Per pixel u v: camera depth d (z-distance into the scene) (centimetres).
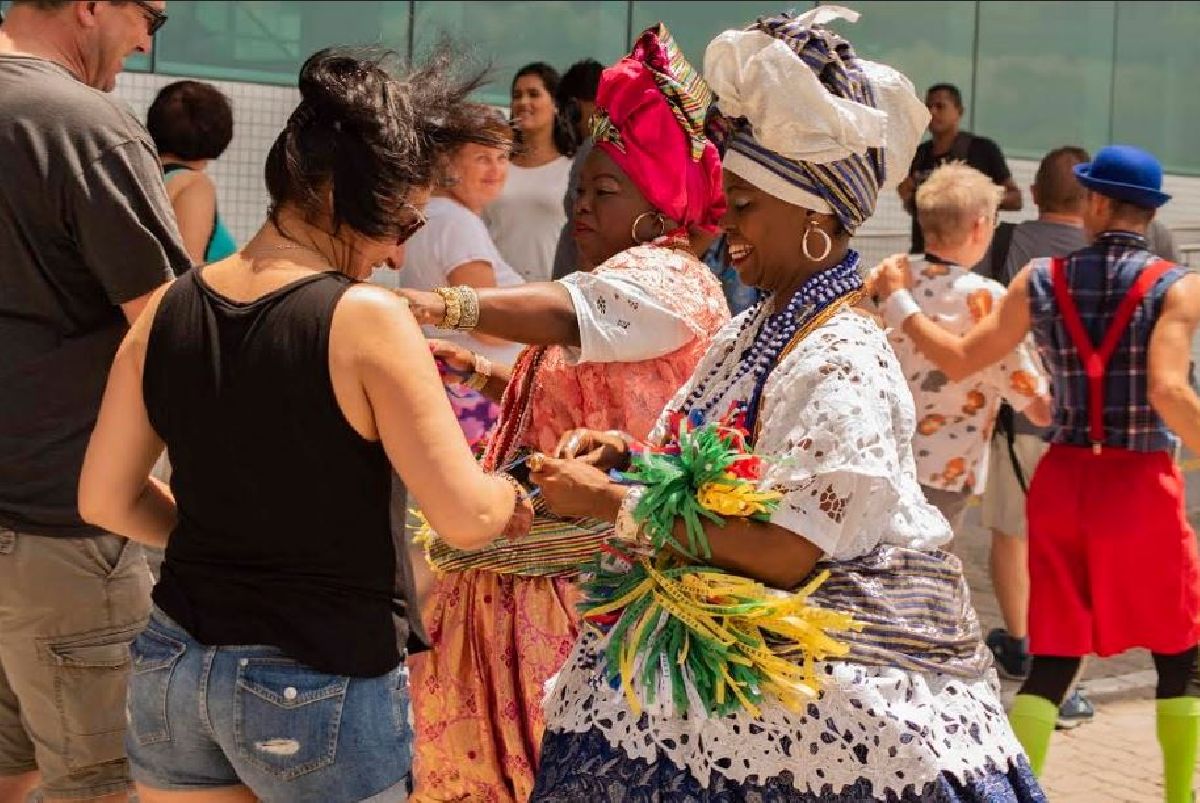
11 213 324
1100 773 509
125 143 329
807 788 248
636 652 256
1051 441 451
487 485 245
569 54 1084
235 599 243
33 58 328
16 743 361
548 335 302
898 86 265
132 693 253
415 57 285
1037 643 444
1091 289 439
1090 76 1298
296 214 247
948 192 518
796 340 257
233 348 239
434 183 263
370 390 236
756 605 244
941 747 248
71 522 333
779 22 259
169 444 246
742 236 265
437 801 339
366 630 245
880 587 252
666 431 279
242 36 982
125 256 328
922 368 521
